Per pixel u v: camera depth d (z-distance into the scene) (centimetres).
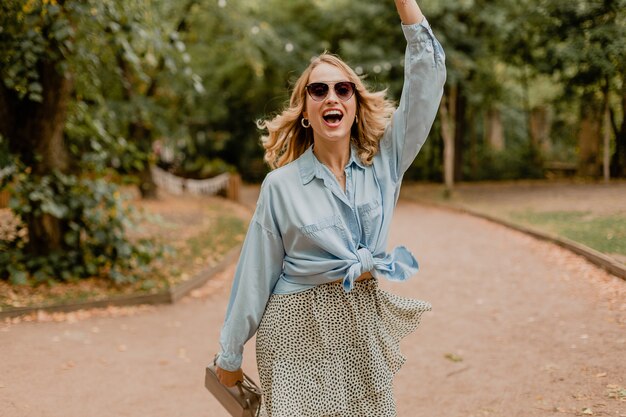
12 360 430
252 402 216
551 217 1011
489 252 856
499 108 2245
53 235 677
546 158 2056
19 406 350
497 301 592
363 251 194
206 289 701
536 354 429
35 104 637
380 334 200
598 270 645
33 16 560
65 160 679
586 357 407
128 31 649
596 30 688
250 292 199
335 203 194
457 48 1631
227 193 1842
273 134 216
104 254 687
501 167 2075
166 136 1596
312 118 199
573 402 337
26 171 644
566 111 1345
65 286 645
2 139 638
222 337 208
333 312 196
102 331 522
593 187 1170
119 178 743
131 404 367
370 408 197
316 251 195
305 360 196
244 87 2488
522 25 1238
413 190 1919
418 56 197
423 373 416
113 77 841
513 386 375
